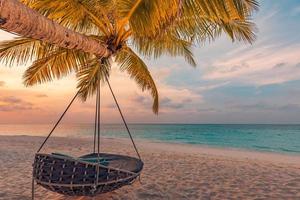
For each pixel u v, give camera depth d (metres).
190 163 10.54
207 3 3.96
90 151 15.40
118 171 4.48
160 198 5.90
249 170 9.28
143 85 8.84
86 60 7.47
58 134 50.22
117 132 58.97
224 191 6.61
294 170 9.40
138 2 4.50
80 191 4.29
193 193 6.38
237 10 4.14
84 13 5.51
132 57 8.23
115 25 5.55
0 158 11.02
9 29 2.73
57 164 4.32
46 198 5.77
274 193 6.51
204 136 45.53
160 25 4.33
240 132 58.75
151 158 11.84
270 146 27.48
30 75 7.14
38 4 4.30
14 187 6.58
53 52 6.67
